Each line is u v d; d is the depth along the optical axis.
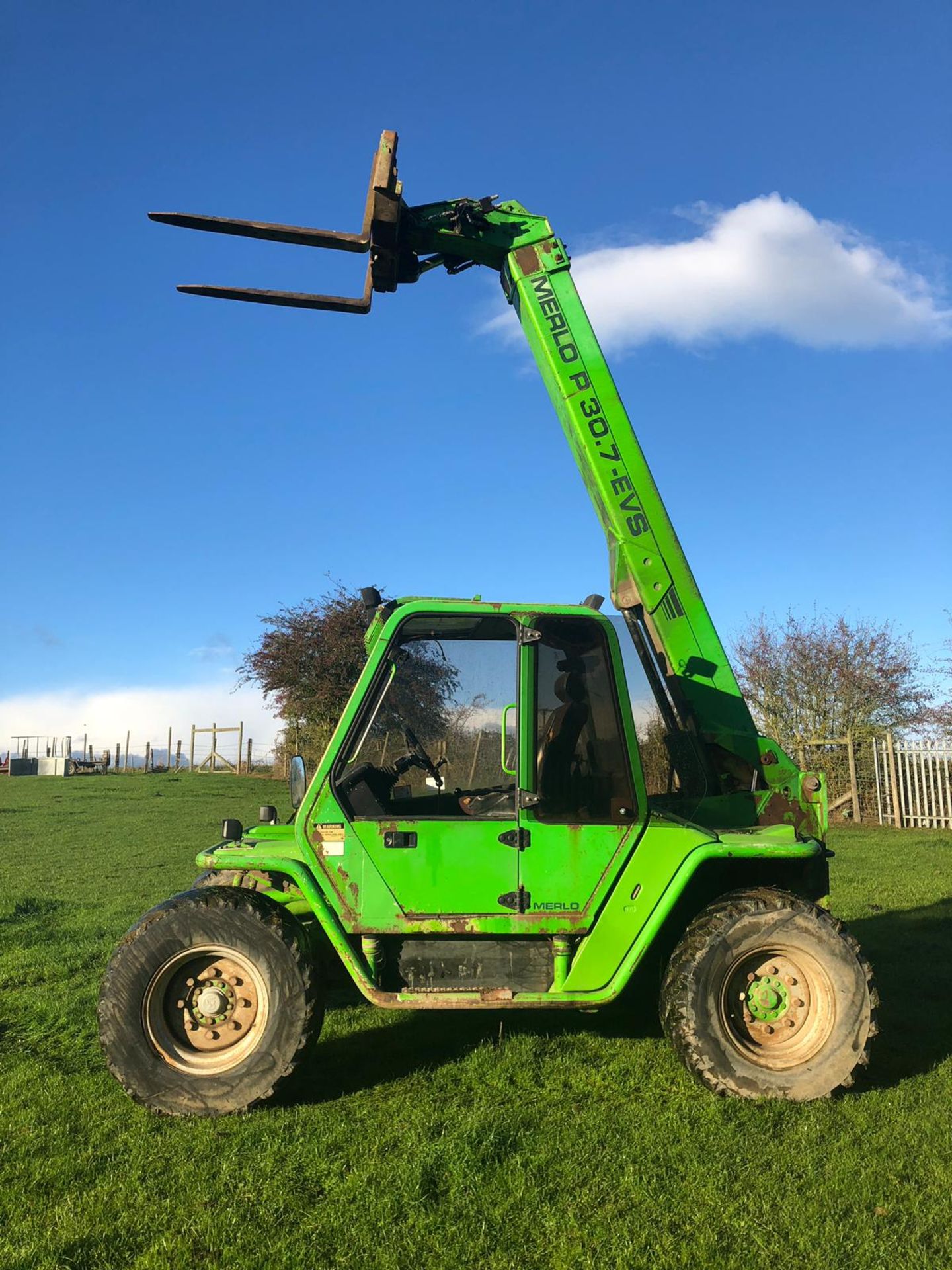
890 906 8.52
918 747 17.00
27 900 9.27
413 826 4.20
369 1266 2.87
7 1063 4.80
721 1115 3.89
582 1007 4.20
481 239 5.21
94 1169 3.53
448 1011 5.55
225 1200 3.26
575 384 5.08
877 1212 3.13
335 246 5.21
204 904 4.14
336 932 4.14
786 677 20.67
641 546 5.01
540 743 4.36
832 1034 4.12
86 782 32.69
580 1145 3.62
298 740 22.70
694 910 4.75
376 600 4.93
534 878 4.22
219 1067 4.08
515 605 4.48
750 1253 2.92
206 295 5.21
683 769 4.90
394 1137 3.74
